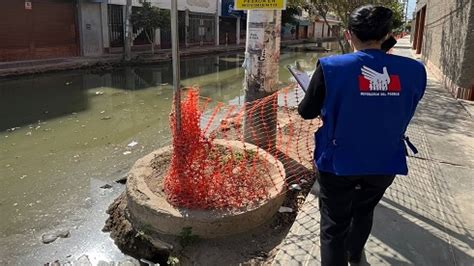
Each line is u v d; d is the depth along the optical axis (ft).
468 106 25.12
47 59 61.52
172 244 12.03
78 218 14.88
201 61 74.49
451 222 11.24
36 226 14.35
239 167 14.55
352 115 6.86
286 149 18.70
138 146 23.70
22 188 17.61
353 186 7.51
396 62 7.01
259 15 16.67
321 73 7.00
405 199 12.57
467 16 26.40
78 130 26.94
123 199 15.02
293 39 156.97
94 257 12.55
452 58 30.07
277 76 17.58
